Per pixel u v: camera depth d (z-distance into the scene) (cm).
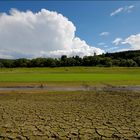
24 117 1169
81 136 873
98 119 1130
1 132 921
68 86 2944
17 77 4778
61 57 15600
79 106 1488
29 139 842
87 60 14512
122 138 852
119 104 1576
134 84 3206
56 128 976
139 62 13650
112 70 9312
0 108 1411
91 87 2845
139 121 1094
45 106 1484
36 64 14925
